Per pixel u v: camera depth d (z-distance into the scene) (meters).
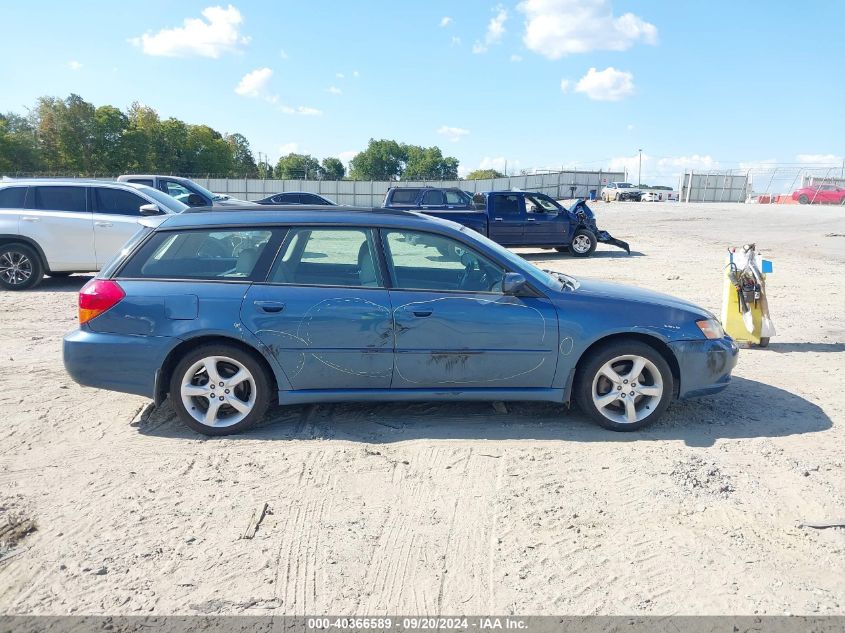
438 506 3.61
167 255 4.62
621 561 3.10
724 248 18.88
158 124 74.94
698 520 3.48
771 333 7.21
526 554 3.15
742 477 3.99
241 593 2.84
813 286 11.72
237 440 4.50
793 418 5.03
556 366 4.61
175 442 4.47
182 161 77.69
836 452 4.38
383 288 4.59
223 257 4.62
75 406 5.18
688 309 4.79
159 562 3.06
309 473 3.99
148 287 4.52
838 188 47.19
